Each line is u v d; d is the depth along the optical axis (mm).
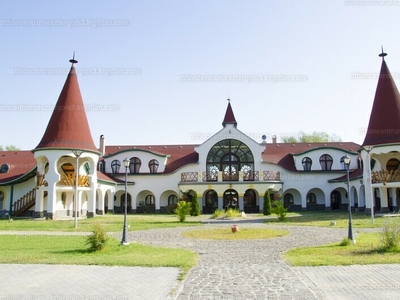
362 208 37438
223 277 9508
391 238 12938
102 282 9109
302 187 42719
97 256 12656
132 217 33094
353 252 12875
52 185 30250
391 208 34094
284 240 17188
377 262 11008
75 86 32688
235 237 18500
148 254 13164
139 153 44375
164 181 43594
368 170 31312
